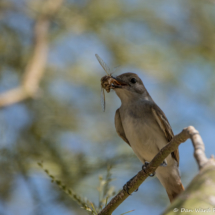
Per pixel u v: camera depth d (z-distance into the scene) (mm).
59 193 8797
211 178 2869
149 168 5879
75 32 12422
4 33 12094
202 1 13352
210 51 13016
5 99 9891
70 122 10844
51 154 9047
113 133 10820
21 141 9750
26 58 11836
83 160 8641
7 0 12266
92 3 12789
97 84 12281
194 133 4648
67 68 12391
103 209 6238
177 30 13180
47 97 11367
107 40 12688
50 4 11992
